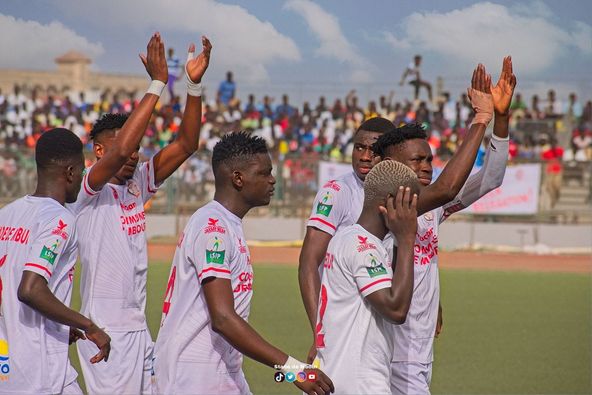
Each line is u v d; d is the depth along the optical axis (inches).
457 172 228.1
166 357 234.2
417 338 263.9
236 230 236.1
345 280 212.2
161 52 274.1
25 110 1493.6
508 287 769.6
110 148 273.1
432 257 267.7
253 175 236.5
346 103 1429.6
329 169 1132.5
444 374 443.8
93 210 292.2
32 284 219.9
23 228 229.5
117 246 294.5
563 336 546.9
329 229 278.7
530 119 1358.3
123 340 293.6
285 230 1138.7
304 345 506.0
